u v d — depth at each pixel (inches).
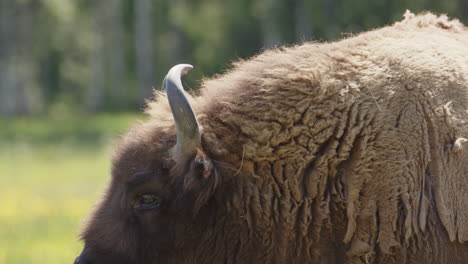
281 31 5846.5
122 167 677.3
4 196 2277.3
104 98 7214.6
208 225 660.7
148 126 684.7
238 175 657.6
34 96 7362.2
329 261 649.0
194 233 660.7
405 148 632.4
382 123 636.1
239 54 6663.4
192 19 7037.4
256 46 6668.3
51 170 3065.9
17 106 6752.0
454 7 5009.8
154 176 657.6
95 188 2429.9
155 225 664.4
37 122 5620.1
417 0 5137.8
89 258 679.1
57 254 1438.2
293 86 657.6
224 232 661.9
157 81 7332.7
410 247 631.8
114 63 7244.1
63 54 7504.9
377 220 634.8
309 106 649.6
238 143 659.4
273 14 5812.0
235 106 669.3
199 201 645.3
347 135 639.8
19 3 6417.3
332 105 645.9
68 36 6998.0
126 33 7554.1
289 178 649.6
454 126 634.2
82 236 691.4
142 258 671.8
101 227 680.4
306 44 717.9
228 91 683.4
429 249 628.7
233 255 664.4
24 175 2903.5
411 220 628.1
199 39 7155.5
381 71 653.3
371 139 635.5
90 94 7027.6
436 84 644.7
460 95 646.5
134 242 670.5
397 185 629.3
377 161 632.4
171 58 7534.5
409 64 654.5
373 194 633.6
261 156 654.5
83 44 7032.5
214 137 660.1
